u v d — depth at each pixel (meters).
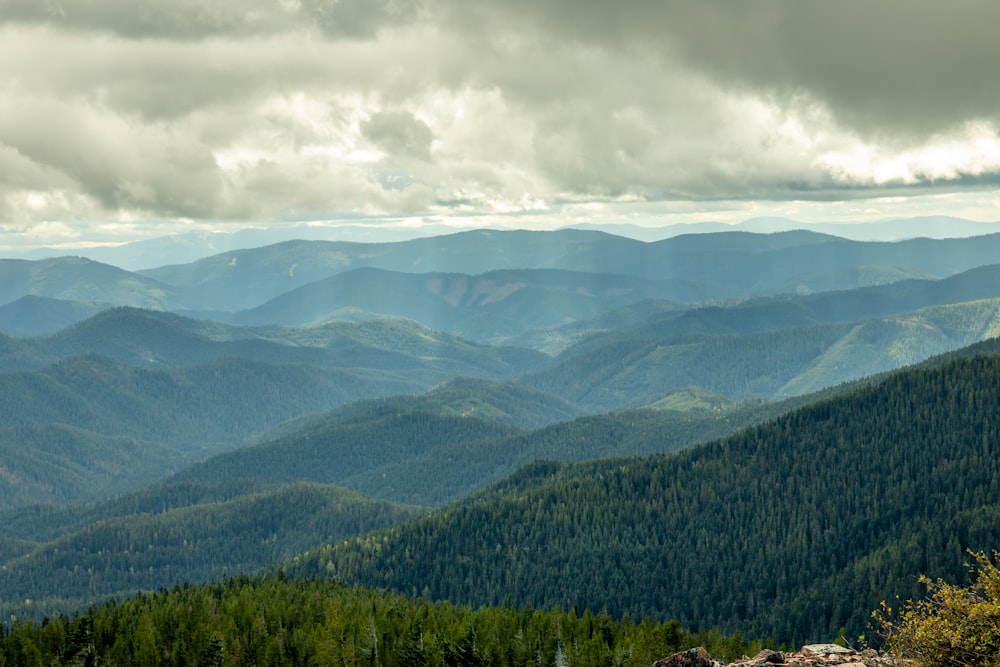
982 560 67.06
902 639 69.12
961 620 65.81
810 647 81.75
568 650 195.62
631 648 191.88
